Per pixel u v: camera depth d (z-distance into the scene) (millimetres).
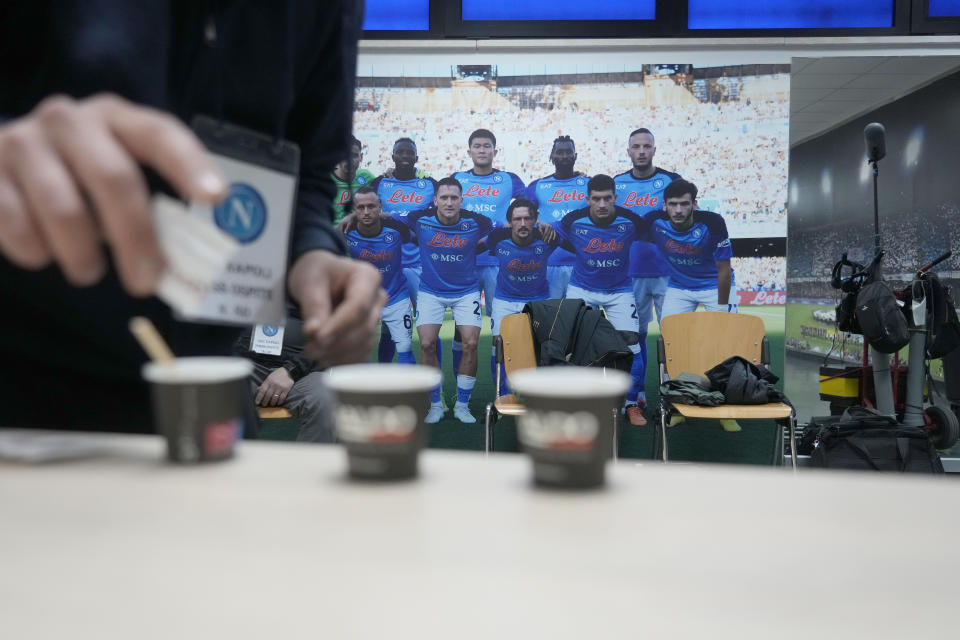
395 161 4508
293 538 445
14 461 662
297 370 3285
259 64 949
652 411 4457
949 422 4215
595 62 4422
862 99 4902
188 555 413
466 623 323
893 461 3648
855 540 447
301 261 994
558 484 573
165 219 517
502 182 4496
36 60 817
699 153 4418
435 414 4520
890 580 379
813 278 4938
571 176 4469
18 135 446
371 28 4398
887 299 4039
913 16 4266
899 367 4520
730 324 3766
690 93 4402
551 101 4453
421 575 384
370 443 593
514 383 625
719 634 312
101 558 406
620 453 4461
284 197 952
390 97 4480
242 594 355
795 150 4980
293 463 675
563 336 3717
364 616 330
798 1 4297
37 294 818
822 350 4844
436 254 4516
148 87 817
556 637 308
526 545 434
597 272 4477
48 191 428
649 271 4461
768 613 335
